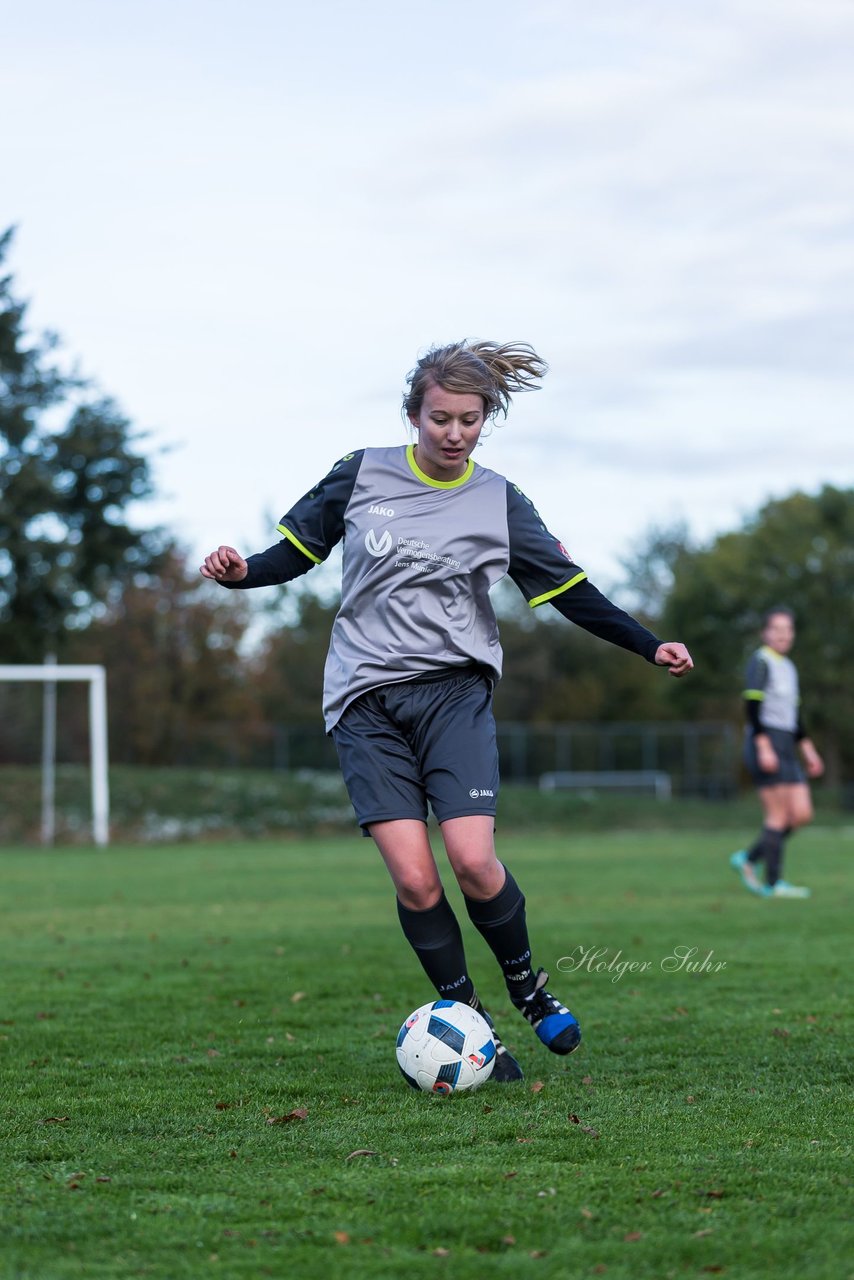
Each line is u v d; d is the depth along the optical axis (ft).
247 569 38.37
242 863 167.22
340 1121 33.96
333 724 39.29
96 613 345.31
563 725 491.72
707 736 345.31
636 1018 50.47
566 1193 27.20
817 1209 26.09
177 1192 27.73
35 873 148.66
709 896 106.93
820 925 84.12
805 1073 39.65
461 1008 38.04
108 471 236.63
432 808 39.04
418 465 38.96
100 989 59.93
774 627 104.83
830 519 422.41
